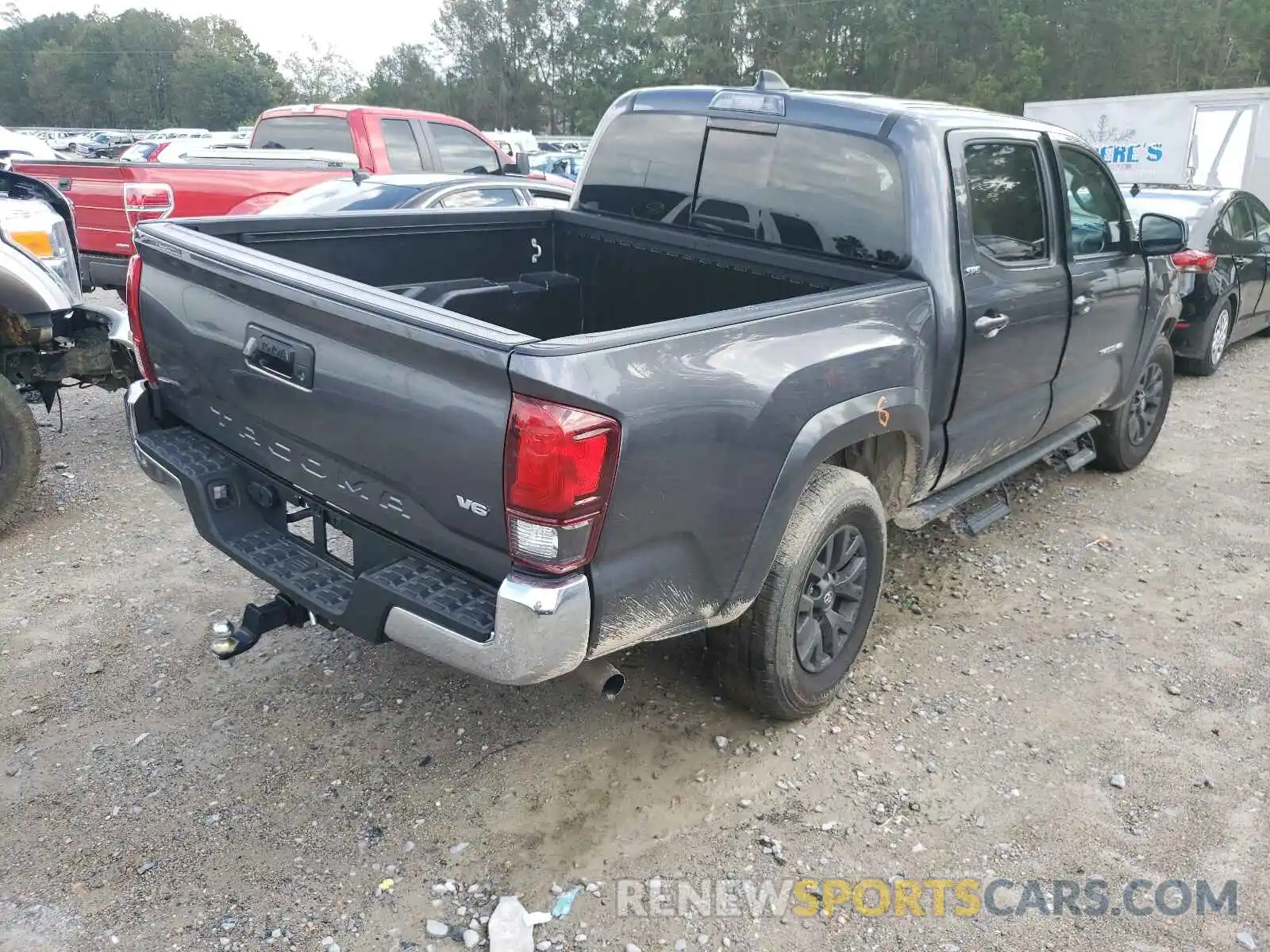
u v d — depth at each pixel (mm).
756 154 4066
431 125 10172
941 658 4031
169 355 3377
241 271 2904
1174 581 4785
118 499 5465
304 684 3709
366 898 2729
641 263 4508
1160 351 5984
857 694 3750
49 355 5273
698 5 79125
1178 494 5918
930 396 3676
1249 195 9398
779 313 2934
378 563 2867
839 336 3129
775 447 2889
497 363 2309
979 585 4676
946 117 3803
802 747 3418
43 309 5039
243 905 2691
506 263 4652
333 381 2715
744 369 2766
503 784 3188
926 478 3867
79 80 124312
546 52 96625
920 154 3625
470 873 2824
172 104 121188
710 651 3365
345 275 4082
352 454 2752
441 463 2510
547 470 2303
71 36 130375
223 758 3279
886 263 3717
